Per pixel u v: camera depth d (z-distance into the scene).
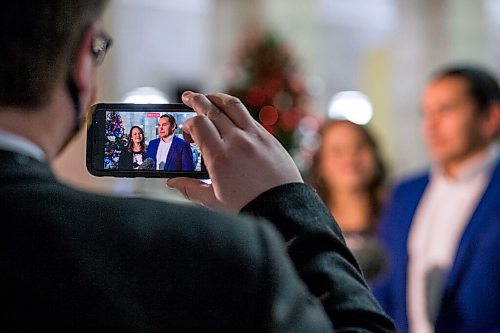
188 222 0.61
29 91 0.60
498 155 2.06
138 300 0.58
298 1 5.15
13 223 0.58
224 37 5.03
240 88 2.76
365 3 5.30
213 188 0.76
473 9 5.20
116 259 0.58
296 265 0.69
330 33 5.24
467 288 1.91
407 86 5.16
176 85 4.91
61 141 0.64
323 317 0.62
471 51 5.21
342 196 2.42
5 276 0.57
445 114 2.07
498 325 1.87
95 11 0.64
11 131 0.60
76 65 0.63
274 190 0.72
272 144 0.76
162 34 4.89
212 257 0.60
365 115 4.75
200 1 5.00
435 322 1.97
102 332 0.56
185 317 0.58
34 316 0.56
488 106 2.06
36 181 0.60
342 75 5.24
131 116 0.83
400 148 5.06
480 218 1.96
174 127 0.83
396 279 2.11
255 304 0.59
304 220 0.71
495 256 1.88
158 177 0.83
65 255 0.58
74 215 0.59
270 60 2.77
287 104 2.73
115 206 0.61
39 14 0.59
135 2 4.82
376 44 5.30
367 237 2.26
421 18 5.21
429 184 2.16
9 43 0.59
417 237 2.10
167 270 0.59
